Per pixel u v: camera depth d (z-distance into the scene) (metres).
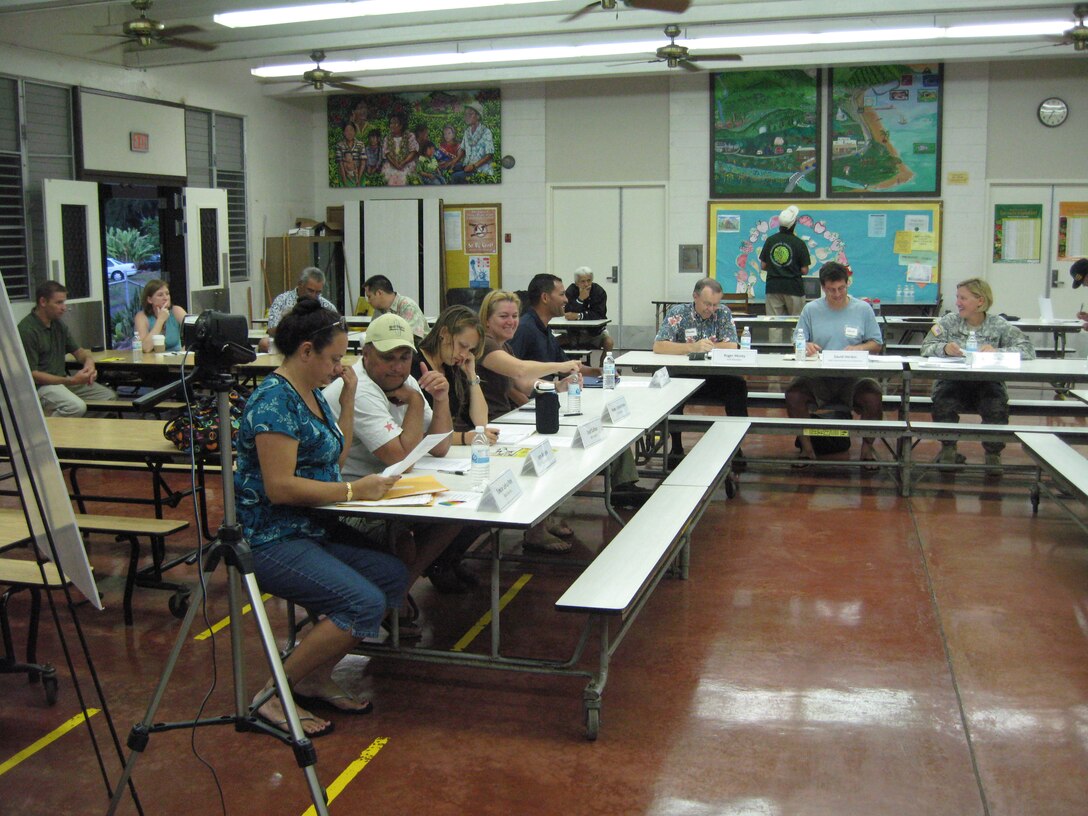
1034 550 5.10
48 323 7.23
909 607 4.30
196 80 11.82
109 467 5.12
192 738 2.93
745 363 6.52
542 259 13.82
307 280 8.06
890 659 3.75
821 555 5.05
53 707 3.38
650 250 13.51
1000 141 12.41
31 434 2.09
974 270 12.65
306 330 3.13
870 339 7.17
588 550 5.11
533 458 3.68
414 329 8.22
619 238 13.58
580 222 13.67
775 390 10.68
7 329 1.99
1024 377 6.07
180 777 2.91
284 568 3.11
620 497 6.00
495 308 5.14
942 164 12.55
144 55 10.66
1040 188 12.42
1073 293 12.51
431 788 2.84
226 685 3.54
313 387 3.22
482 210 13.92
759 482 6.67
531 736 3.16
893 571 4.79
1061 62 12.16
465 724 3.25
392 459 3.64
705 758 3.02
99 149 10.29
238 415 4.48
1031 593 4.46
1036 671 3.64
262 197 13.27
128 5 10.00
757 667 3.69
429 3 8.12
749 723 3.25
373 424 3.62
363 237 13.97
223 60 10.89
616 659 3.77
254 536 3.15
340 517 3.51
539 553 5.05
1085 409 6.77
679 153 13.20
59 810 2.74
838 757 3.02
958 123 12.46
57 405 7.00
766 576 4.73
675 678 3.60
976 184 12.51
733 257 13.21
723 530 5.52
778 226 12.99
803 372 6.36
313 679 3.31
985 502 6.09
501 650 3.84
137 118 10.80
